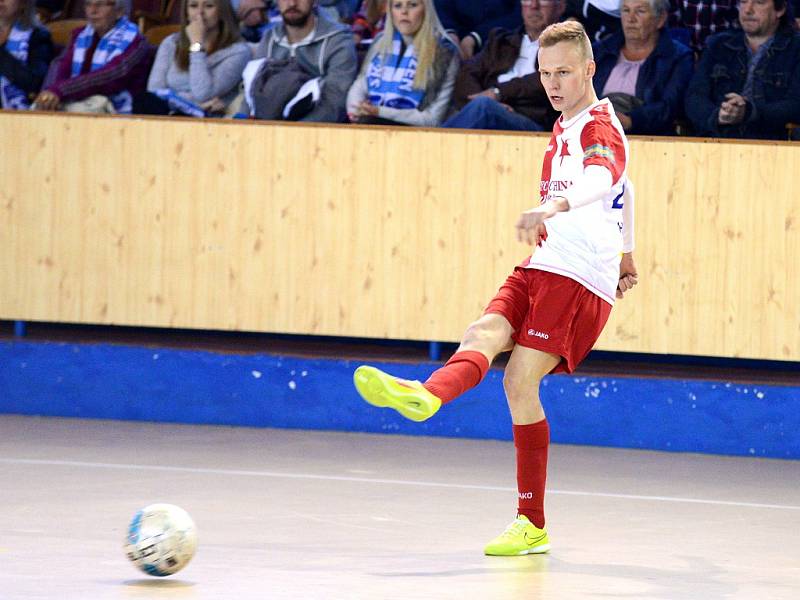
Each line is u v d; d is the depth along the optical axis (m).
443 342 21.47
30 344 20.97
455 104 20.95
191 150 20.69
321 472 16.62
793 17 20.02
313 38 21.16
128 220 20.88
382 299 20.44
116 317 20.98
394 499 14.79
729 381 19.72
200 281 20.81
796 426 19.36
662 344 19.84
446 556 11.47
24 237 21.09
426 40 20.88
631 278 12.80
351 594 9.38
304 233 20.56
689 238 19.70
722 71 20.14
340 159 20.41
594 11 20.55
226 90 21.48
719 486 16.72
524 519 11.76
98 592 9.13
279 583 9.77
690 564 11.48
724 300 19.69
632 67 20.44
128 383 20.83
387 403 10.17
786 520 14.35
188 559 9.74
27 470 15.92
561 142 11.60
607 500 15.30
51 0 22.84
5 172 21.05
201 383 20.69
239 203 20.67
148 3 22.67
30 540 11.48
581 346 11.77
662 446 19.73
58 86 21.55
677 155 19.67
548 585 10.12
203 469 16.52
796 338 19.55
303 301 20.62
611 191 11.70
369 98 21.08
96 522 12.63
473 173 20.11
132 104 21.69
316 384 20.44
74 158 20.91
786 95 19.97
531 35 20.70
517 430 11.79
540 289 11.58
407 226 20.31
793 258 19.50
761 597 9.98
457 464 17.69
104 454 17.50
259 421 20.61
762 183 19.50
